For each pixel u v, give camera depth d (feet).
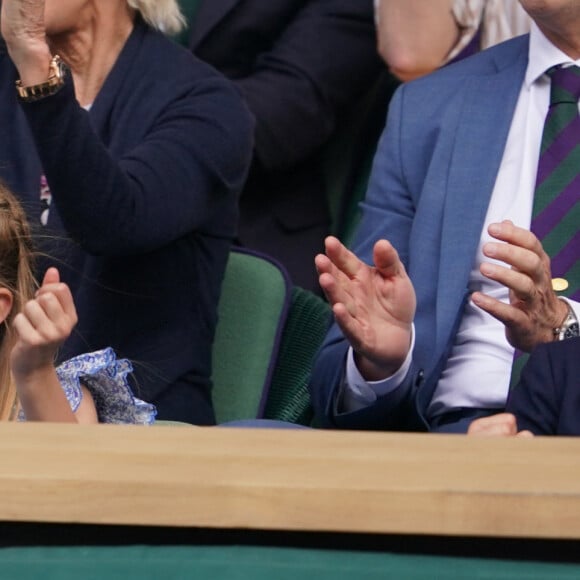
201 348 38.60
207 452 17.01
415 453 17.21
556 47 35.63
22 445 17.25
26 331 26.53
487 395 33.47
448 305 34.04
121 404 32.19
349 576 15.40
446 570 15.42
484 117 35.70
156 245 36.88
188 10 49.37
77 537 16.22
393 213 36.19
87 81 39.34
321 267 30.32
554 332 31.17
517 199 34.73
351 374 32.96
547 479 16.05
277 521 15.60
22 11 34.12
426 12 45.34
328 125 47.57
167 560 15.53
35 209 38.27
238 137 38.91
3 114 39.63
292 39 48.16
